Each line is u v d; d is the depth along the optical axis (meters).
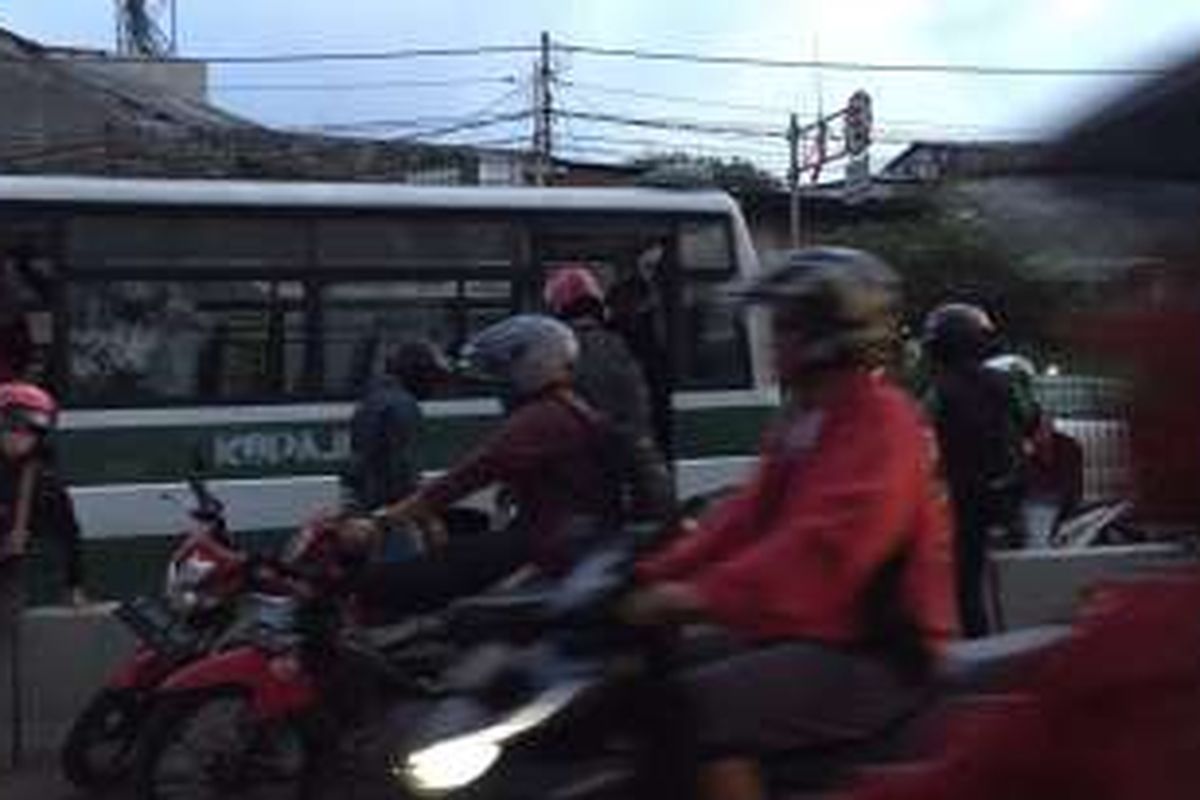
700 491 14.51
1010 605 10.76
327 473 14.14
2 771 9.83
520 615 4.93
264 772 8.40
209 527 9.41
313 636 8.23
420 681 7.88
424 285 14.52
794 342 4.67
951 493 10.01
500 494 9.92
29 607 11.38
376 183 15.43
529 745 4.68
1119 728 2.57
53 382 13.66
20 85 41.66
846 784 4.35
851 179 40.62
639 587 4.73
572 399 7.93
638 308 14.77
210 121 43.56
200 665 8.41
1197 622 2.52
